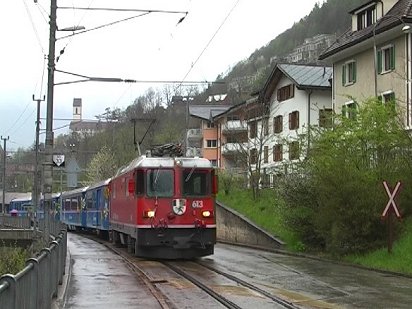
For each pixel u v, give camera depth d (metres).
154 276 17.12
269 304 12.34
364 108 23.89
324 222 22.19
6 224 63.69
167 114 42.66
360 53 40.00
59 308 11.62
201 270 18.69
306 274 17.91
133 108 40.88
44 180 24.58
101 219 36.34
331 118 25.47
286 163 28.83
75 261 21.39
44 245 23.56
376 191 20.94
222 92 75.12
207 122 76.56
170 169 21.61
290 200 25.02
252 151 48.28
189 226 21.44
